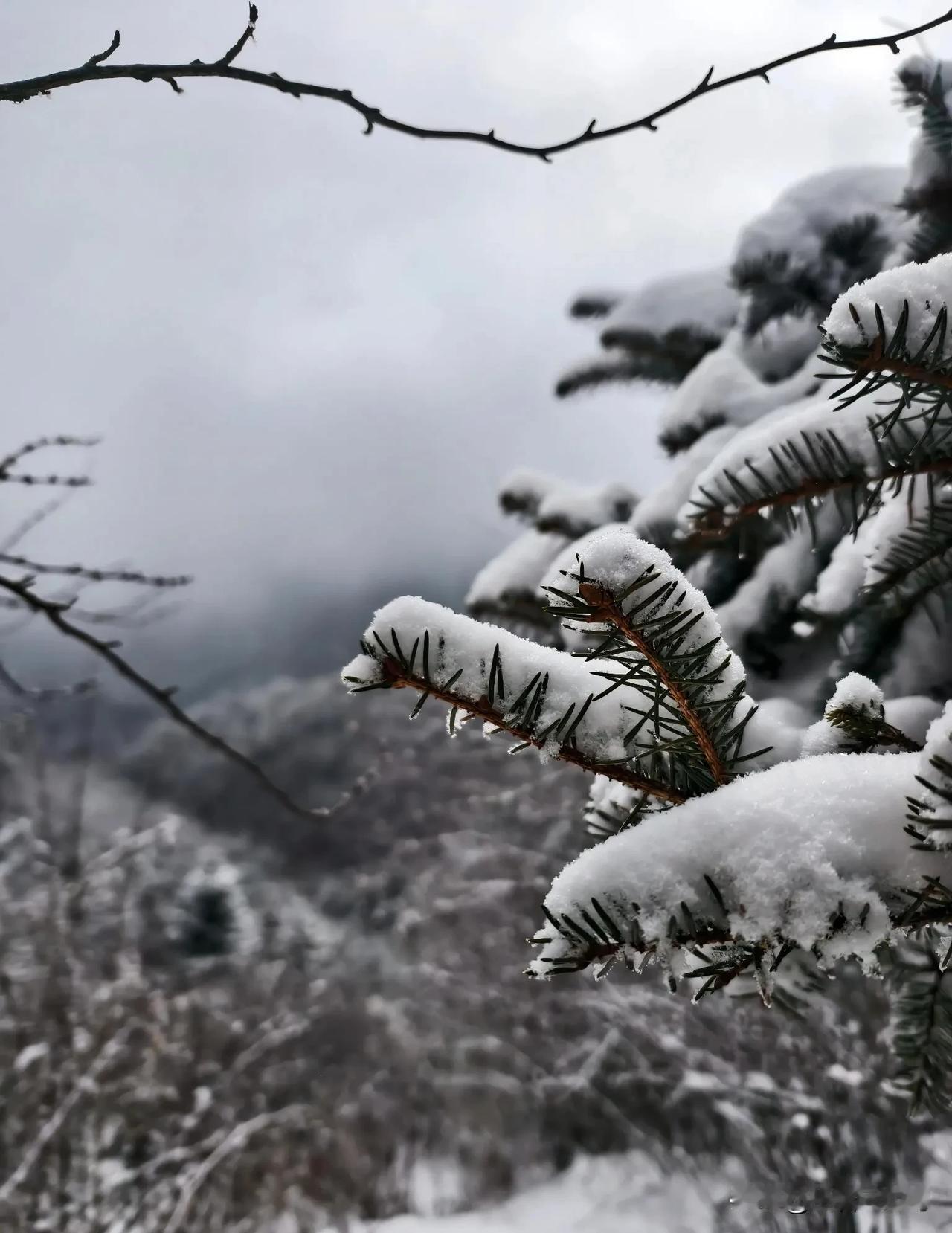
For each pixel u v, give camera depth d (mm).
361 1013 6590
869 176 2957
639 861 566
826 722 733
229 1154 4832
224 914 8867
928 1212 2637
